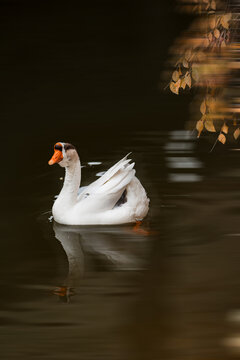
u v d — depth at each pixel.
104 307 9.66
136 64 25.98
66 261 11.23
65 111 20.34
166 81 23.30
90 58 27.06
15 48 28.61
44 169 15.72
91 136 17.98
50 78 24.19
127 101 21.34
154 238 12.08
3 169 15.68
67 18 35.06
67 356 8.45
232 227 12.38
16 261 11.24
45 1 39.56
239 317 9.19
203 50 8.65
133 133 18.11
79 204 12.84
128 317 9.30
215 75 8.76
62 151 12.52
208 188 14.25
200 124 9.44
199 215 12.96
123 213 12.74
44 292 10.17
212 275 10.52
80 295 10.03
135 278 10.52
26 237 12.23
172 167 15.57
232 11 8.73
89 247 11.81
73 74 24.73
